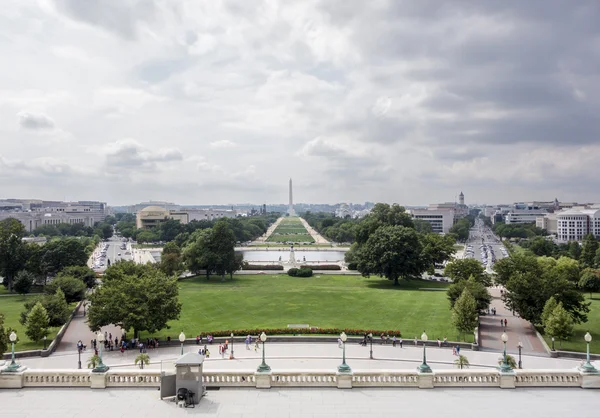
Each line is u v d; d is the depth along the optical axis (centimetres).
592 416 3909
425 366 4544
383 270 16088
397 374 4491
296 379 4503
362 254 16675
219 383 4491
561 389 4444
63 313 9806
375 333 9219
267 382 4438
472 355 8131
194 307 12025
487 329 10050
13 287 15212
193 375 4106
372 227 19362
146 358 6619
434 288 15425
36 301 9919
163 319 8975
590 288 14450
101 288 9350
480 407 4059
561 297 9694
